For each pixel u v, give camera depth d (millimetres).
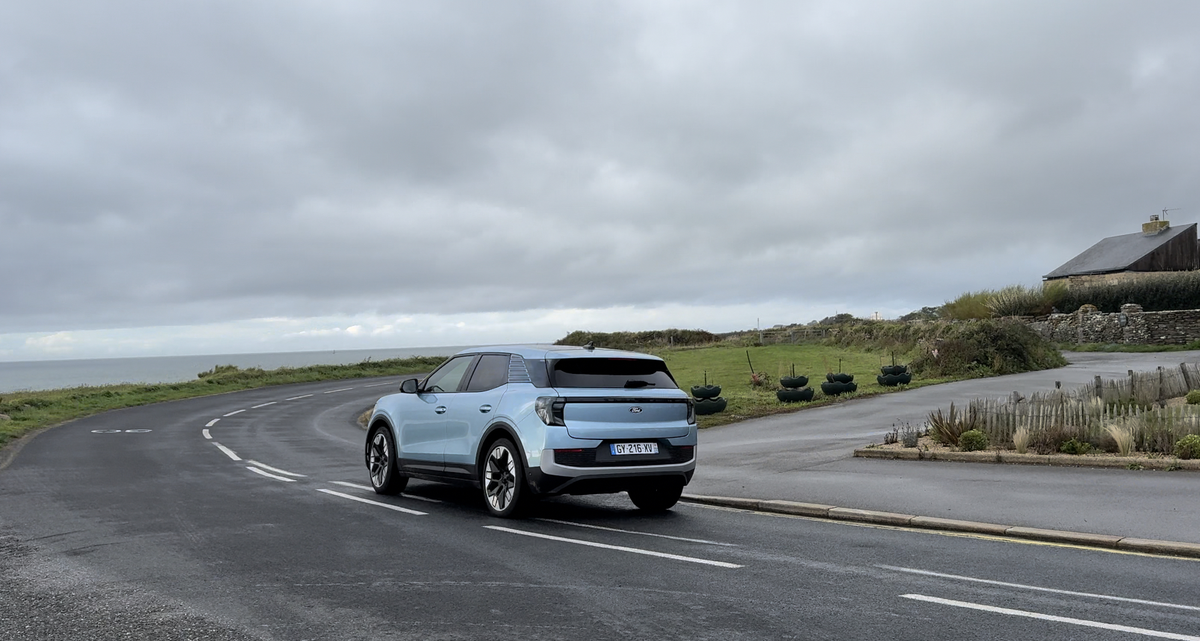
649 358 9766
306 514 9562
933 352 29750
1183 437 11508
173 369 196125
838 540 7887
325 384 47250
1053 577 6281
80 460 15820
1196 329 38406
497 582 6242
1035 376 26875
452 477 10055
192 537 8125
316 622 5191
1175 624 5027
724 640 4789
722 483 11406
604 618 5262
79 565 6867
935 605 5516
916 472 11633
